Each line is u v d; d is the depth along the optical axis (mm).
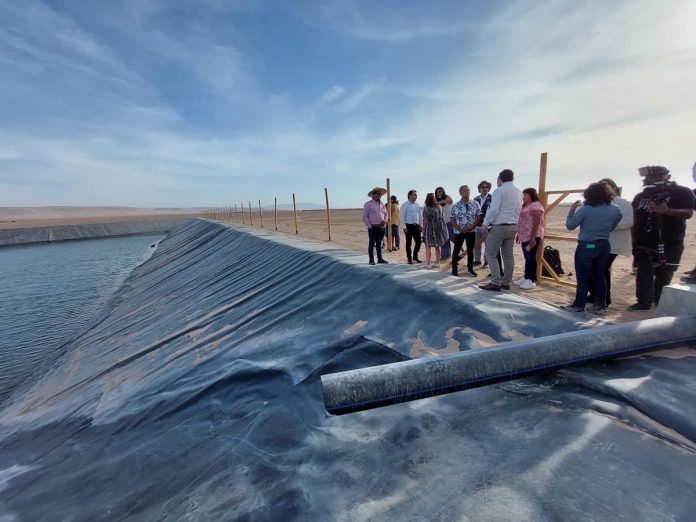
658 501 2156
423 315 5477
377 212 8367
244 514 2867
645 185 5180
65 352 13492
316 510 2693
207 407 4949
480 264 9461
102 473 4270
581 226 5043
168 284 18234
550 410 3129
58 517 3727
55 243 66000
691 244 12289
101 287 26266
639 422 2775
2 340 16172
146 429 5031
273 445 3666
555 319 4762
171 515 3166
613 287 7000
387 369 3375
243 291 10789
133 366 8375
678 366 3479
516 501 2307
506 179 6102
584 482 2348
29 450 6141
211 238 27719
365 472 2939
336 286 7652
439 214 8531
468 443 2941
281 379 5000
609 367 3594
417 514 2406
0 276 32812
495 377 3436
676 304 4410
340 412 3264
